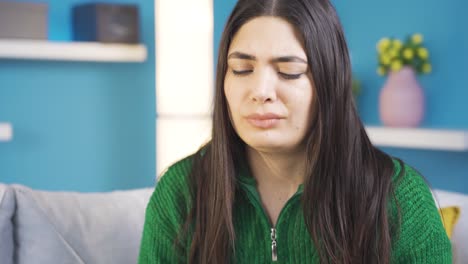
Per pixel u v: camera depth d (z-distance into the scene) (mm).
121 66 3799
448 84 3551
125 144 3840
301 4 1069
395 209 1191
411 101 3473
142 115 3865
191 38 3750
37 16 3326
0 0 3229
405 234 1188
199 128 3799
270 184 1218
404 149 3777
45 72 3629
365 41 3910
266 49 1047
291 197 1176
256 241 1230
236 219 1236
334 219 1172
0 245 1518
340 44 1109
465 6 3467
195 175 1271
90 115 3752
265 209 1226
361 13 3922
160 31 3713
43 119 3643
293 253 1216
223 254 1216
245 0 1086
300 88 1062
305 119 1079
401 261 1200
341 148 1137
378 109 3854
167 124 3801
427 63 3486
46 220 1581
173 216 1283
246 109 1062
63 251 1568
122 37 3570
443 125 3576
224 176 1199
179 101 3762
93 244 1630
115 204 1711
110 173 3820
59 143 3688
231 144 1202
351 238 1173
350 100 1138
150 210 1324
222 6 4051
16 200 1587
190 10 3730
